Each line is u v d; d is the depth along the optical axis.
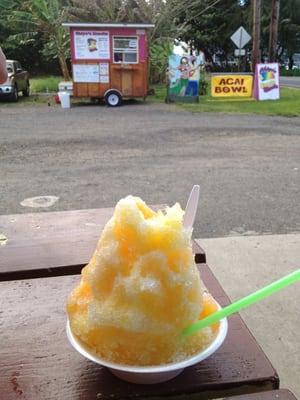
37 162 7.66
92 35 15.23
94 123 11.80
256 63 17.91
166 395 1.06
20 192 5.89
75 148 8.73
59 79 26.33
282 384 2.38
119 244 1.01
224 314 1.02
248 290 3.24
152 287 0.98
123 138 9.64
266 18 37.03
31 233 2.05
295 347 2.67
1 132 10.56
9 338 1.26
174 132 10.27
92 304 1.03
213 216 4.84
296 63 51.84
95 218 2.26
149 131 10.45
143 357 1.00
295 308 3.04
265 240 4.09
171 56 16.09
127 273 0.99
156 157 7.86
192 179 6.39
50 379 1.10
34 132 10.52
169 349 1.01
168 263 1.00
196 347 1.04
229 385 1.08
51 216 2.30
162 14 20.28
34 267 1.68
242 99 16.97
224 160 7.57
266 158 7.69
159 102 16.58
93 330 1.02
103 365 1.01
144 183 6.22
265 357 1.16
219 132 10.19
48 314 1.38
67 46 20.66
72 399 1.04
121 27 15.13
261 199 5.45
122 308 0.98
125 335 0.99
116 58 15.47
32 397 1.05
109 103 15.60
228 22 39.09
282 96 18.16
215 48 42.09
